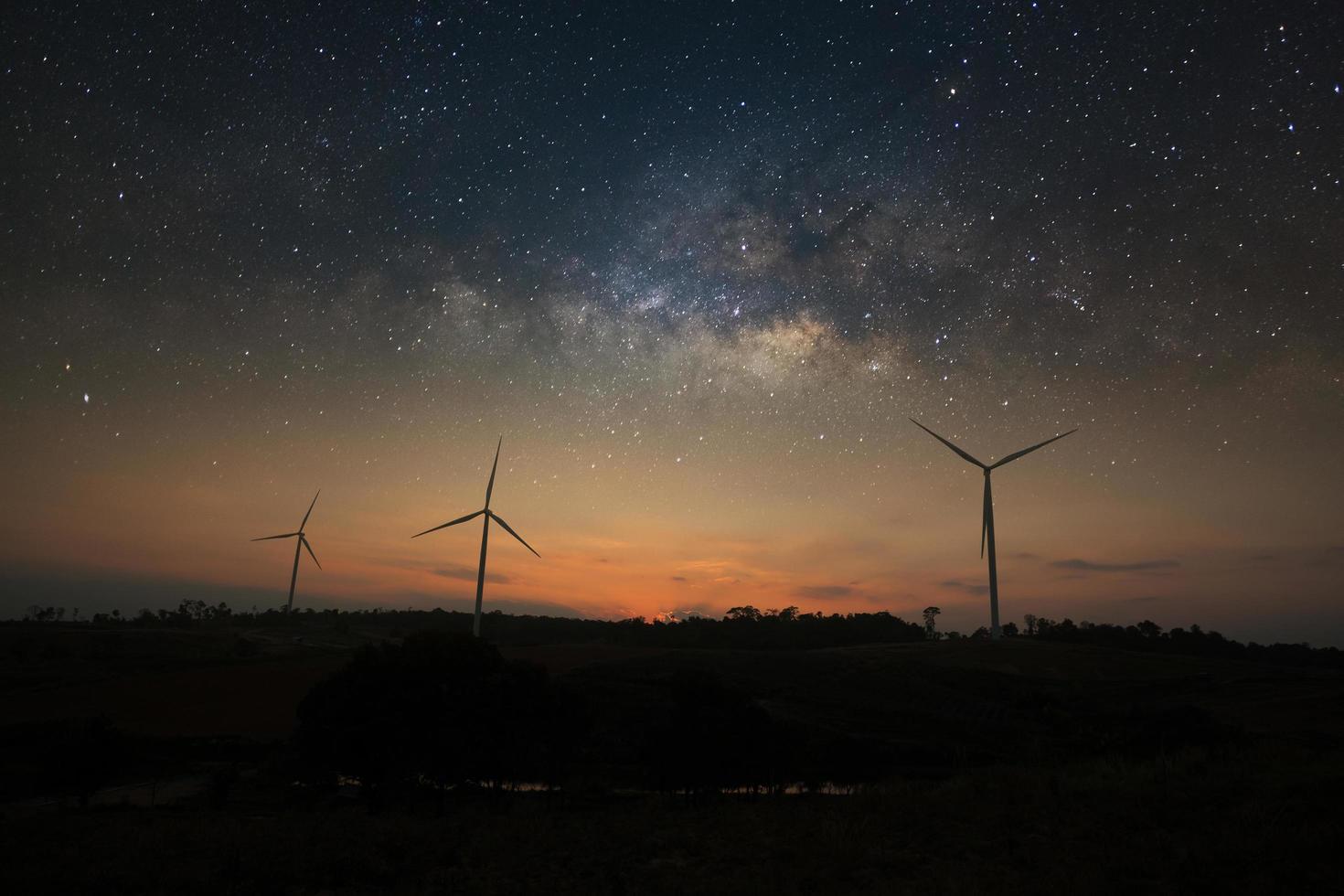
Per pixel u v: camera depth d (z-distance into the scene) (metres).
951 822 17.72
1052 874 12.86
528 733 35.41
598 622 169.75
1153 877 12.52
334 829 20.19
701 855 16.56
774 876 14.18
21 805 40.28
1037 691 77.25
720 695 38.34
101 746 37.25
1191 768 22.12
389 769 33.31
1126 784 20.34
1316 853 12.65
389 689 35.34
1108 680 86.38
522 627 165.12
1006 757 48.78
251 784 44.19
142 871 15.69
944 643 113.06
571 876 15.29
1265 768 20.64
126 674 91.06
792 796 35.09
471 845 18.22
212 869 15.77
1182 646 138.75
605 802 35.97
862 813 19.94
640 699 66.62
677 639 141.75
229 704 74.12
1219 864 12.69
